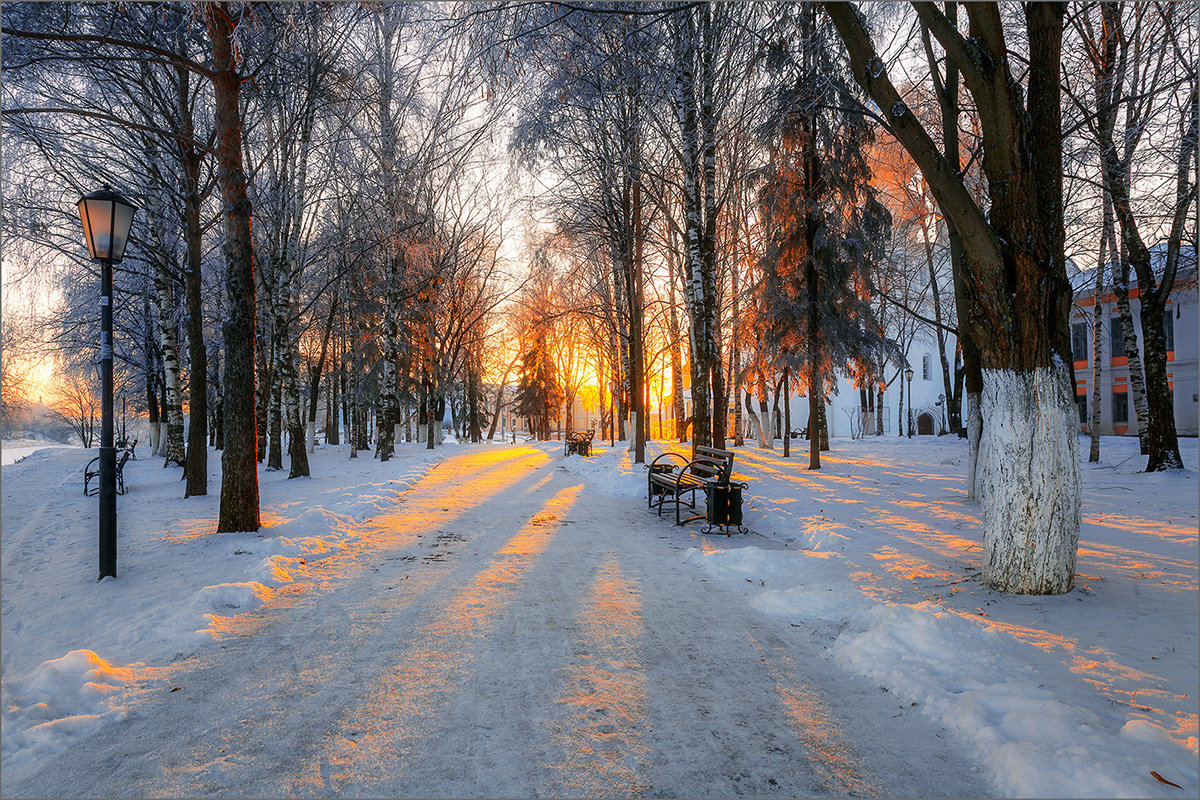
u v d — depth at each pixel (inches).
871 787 108.6
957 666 153.0
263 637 185.5
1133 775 101.5
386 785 109.2
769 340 800.3
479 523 385.1
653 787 108.5
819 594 217.3
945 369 1344.7
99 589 239.5
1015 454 218.1
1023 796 102.3
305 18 435.2
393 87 647.8
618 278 1015.6
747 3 436.8
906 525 350.3
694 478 386.9
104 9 405.4
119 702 142.9
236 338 343.3
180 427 833.5
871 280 775.1
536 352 1942.7
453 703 141.4
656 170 695.7
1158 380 574.9
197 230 539.8
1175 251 562.3
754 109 536.7
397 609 211.9
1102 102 480.7
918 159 227.3
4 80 431.2
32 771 114.5
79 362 1021.2
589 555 293.7
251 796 106.6
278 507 441.4
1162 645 166.7
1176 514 377.1
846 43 237.8
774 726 130.7
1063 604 203.2
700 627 192.9
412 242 916.6
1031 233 215.6
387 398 962.1
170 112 537.6
